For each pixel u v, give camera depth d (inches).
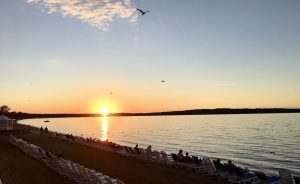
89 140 1429.6
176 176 740.7
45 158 980.6
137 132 3634.4
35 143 1553.9
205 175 740.7
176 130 3843.5
